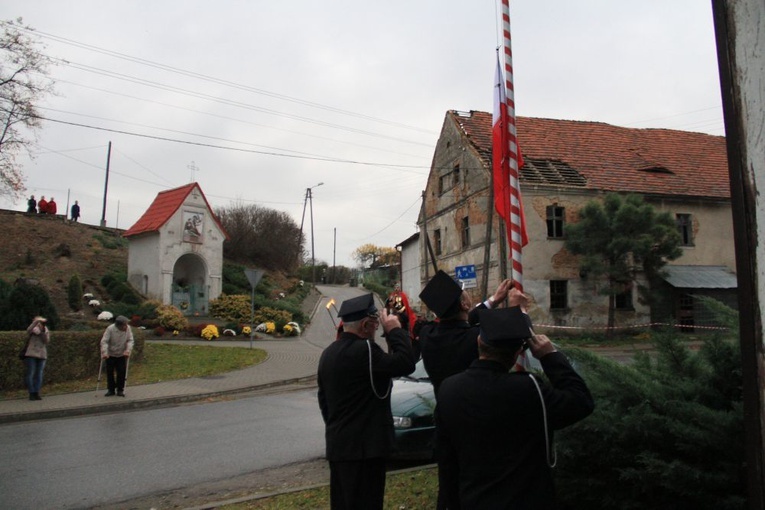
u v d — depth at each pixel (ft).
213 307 115.75
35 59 87.71
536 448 9.04
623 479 12.59
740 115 8.61
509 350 9.37
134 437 31.45
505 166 14.93
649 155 105.70
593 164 99.19
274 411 39.06
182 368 60.34
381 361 13.26
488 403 9.05
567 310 87.40
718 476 11.54
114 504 20.52
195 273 121.90
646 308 89.30
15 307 58.59
